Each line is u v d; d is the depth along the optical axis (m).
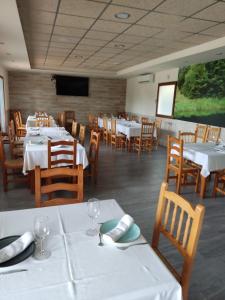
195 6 2.94
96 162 3.88
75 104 10.05
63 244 1.20
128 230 1.32
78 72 9.00
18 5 3.02
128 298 0.91
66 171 1.77
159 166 5.13
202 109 5.83
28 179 3.56
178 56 5.36
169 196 1.48
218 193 3.70
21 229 1.33
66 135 4.65
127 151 6.53
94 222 1.43
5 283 0.95
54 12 3.27
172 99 7.07
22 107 9.49
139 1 2.84
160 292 0.94
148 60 6.57
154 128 6.58
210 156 3.33
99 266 1.06
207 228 2.69
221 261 2.14
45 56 6.57
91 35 4.38
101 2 2.91
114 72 9.16
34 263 1.06
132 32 4.10
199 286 1.84
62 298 0.89
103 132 8.07
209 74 5.56
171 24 3.62
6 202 3.12
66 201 1.80
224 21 3.40
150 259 1.12
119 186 3.87
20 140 5.17
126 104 10.55
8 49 5.09
